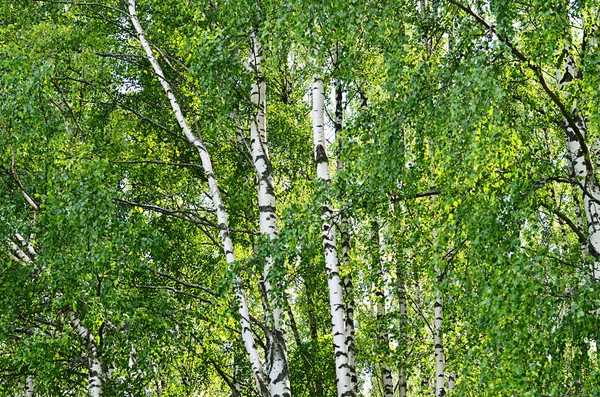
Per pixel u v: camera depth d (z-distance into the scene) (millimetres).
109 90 13500
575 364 6559
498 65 7523
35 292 10992
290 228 9234
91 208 10258
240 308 9594
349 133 8734
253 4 9539
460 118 7172
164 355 11188
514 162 7383
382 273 12445
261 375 9266
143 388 10555
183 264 14633
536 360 6453
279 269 9266
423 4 10891
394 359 12906
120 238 10391
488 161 7098
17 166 11898
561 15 7012
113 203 11039
